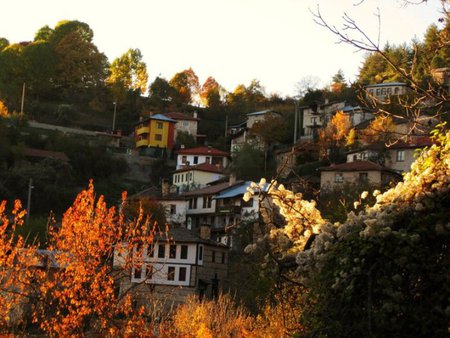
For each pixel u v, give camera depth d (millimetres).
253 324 17016
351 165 52875
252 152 73188
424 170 7535
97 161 80750
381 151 52938
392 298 6637
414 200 7250
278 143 79438
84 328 17172
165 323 20031
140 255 19656
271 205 10391
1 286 17031
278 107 97688
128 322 16891
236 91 116438
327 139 59688
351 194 33281
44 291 17016
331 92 87938
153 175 83938
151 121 93500
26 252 18203
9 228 38656
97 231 18328
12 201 64000
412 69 7711
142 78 127562
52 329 16984
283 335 11641
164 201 64875
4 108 90062
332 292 7105
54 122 99000
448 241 6840
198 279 44188
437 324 6434
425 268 6609
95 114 108250
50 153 77750
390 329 6527
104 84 120625
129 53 128125
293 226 9930
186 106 113438
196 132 99562
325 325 6969
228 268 38969
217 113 110875
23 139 81062
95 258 18094
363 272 6848
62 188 68688
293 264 8438
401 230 6973
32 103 102875
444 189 7117
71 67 117250
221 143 96750
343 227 7496
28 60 112000
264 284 9336
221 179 72062
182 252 44781
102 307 16984
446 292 6488
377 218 7129
